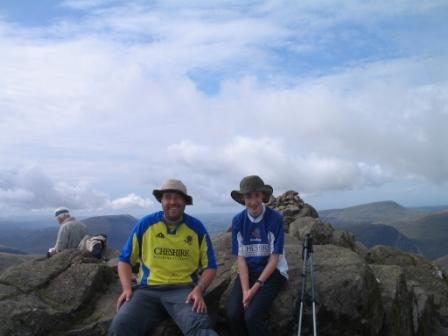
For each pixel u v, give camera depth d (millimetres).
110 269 4141
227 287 3795
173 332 3277
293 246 4504
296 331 3479
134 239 3354
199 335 2957
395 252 6746
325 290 3541
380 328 3730
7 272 3854
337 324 3506
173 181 3320
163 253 3291
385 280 4242
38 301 3531
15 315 3297
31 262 4059
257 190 3396
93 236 5094
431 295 5211
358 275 3625
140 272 3377
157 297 3197
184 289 3238
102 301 3771
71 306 3561
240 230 3500
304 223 5969
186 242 3324
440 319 5211
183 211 3396
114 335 2969
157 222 3361
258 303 3174
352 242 6246
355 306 3514
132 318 3027
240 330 3301
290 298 3529
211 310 3643
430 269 6496
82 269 3906
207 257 3355
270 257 3359
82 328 3389
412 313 4410
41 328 3338
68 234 5211
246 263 3441
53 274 3865
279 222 3449
